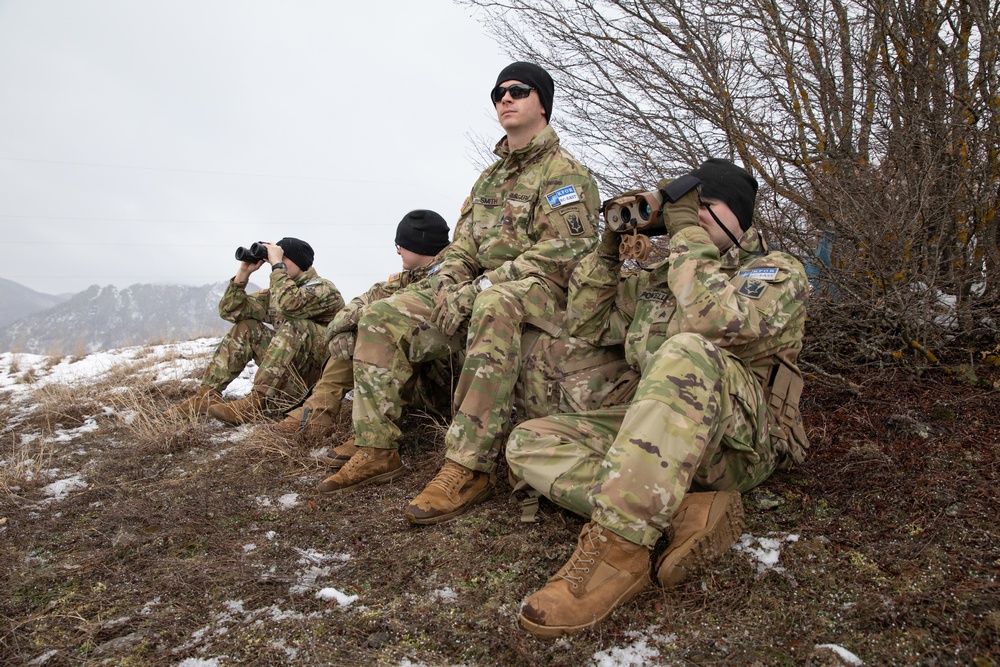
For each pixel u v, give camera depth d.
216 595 2.01
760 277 2.22
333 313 4.35
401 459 3.07
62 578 2.18
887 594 1.71
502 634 1.69
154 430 3.81
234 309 4.44
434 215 3.84
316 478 3.01
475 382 2.45
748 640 1.61
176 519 2.61
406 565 2.08
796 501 2.23
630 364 2.42
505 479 2.66
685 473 1.78
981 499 2.03
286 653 1.68
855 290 3.06
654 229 2.41
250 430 3.77
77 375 6.32
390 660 1.63
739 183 2.31
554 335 2.59
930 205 2.92
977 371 2.82
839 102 3.50
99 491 3.03
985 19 3.00
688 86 4.09
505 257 2.99
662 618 1.71
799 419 2.29
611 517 1.75
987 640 1.51
